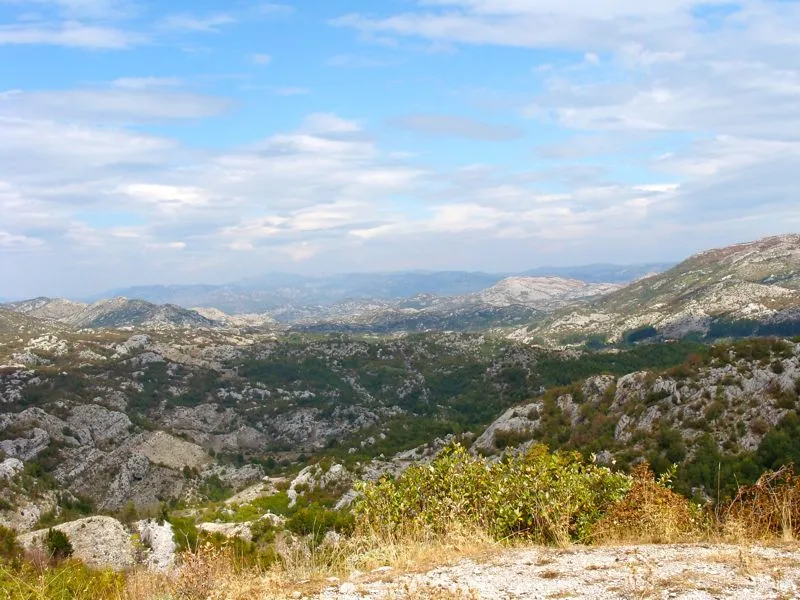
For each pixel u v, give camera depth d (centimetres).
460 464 1373
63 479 11406
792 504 1020
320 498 7644
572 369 18050
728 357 6506
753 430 5294
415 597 719
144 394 17512
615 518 1188
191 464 13850
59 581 1085
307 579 917
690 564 808
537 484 1243
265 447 16750
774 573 732
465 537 1094
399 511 1268
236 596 834
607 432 6681
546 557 931
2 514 8756
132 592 1005
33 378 15650
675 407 6256
